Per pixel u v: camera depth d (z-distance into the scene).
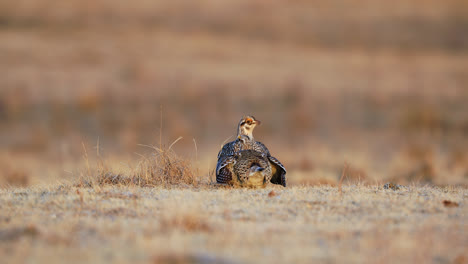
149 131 50.41
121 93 61.53
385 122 56.16
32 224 12.27
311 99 62.22
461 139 49.56
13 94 57.88
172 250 10.26
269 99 62.62
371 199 15.17
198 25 100.00
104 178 18.48
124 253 10.25
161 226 12.13
